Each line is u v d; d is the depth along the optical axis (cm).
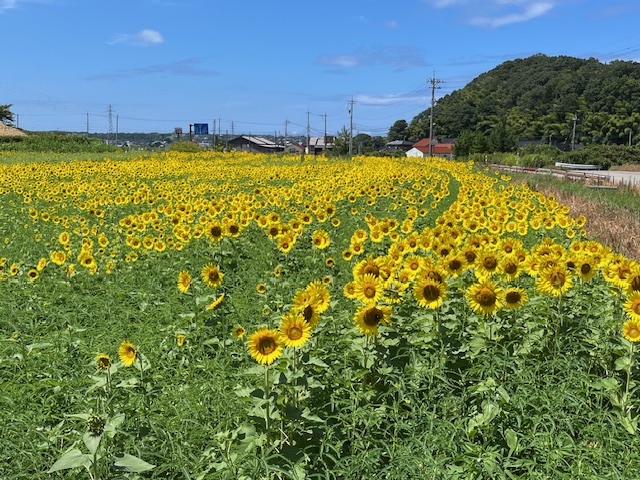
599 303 699
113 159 4556
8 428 506
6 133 7531
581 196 2325
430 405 517
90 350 699
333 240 1330
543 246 751
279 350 449
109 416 474
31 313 823
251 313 820
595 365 586
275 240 1135
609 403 537
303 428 474
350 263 1070
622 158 7919
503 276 675
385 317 523
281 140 17250
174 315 807
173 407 546
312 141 18400
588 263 668
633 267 625
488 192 2047
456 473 428
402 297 647
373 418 486
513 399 502
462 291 686
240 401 531
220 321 689
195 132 14488
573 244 802
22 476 452
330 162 4575
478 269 657
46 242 1344
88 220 1716
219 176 3114
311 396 518
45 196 2119
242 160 4762
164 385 588
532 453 470
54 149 5991
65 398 573
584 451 459
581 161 7912
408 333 604
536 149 8262
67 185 2467
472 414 493
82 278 1016
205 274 694
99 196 2084
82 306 865
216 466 441
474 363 570
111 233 1505
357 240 1005
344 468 441
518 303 583
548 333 600
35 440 492
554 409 498
